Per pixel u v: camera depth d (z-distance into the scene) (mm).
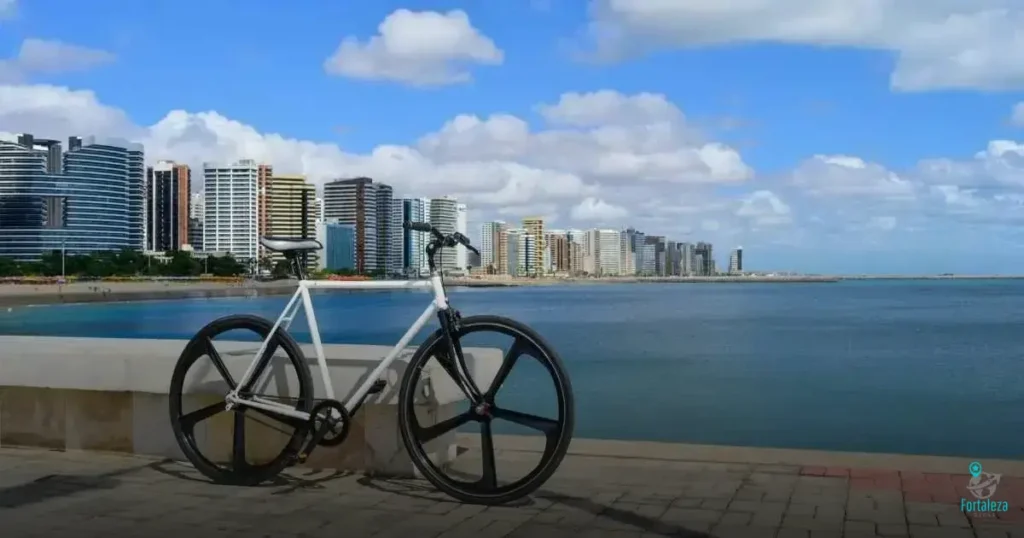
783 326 59812
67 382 6055
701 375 29000
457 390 5457
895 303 109500
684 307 98188
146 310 103438
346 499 5016
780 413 19891
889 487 5215
